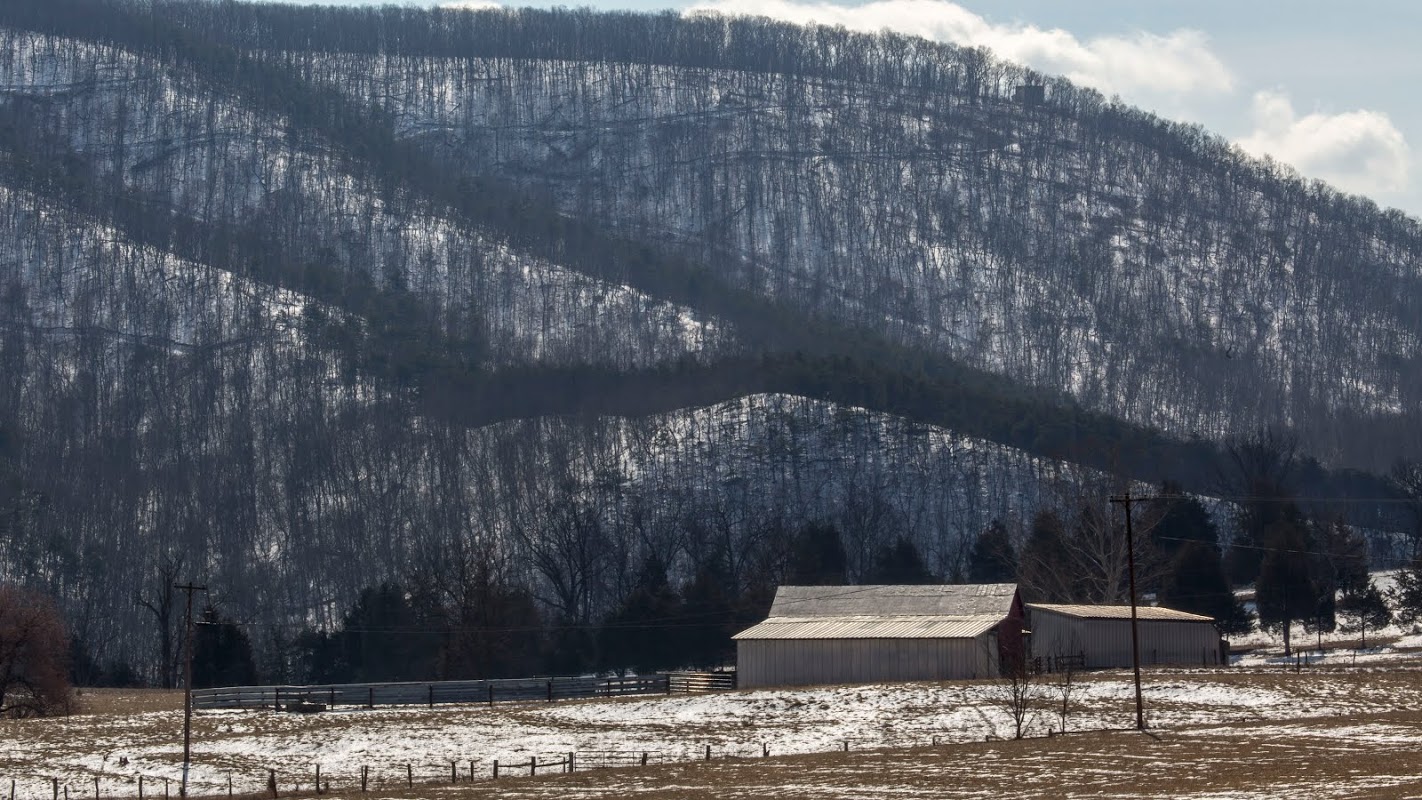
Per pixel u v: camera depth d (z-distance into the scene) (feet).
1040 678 350.43
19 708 398.21
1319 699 315.37
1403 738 255.70
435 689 385.70
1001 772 235.61
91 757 306.55
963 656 370.12
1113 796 200.85
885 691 338.75
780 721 318.24
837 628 390.63
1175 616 427.33
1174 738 270.67
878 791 219.41
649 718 329.72
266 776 283.18
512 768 280.10
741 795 220.84
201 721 345.92
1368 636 518.78
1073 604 443.32
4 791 273.33
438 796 238.48
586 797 227.40
